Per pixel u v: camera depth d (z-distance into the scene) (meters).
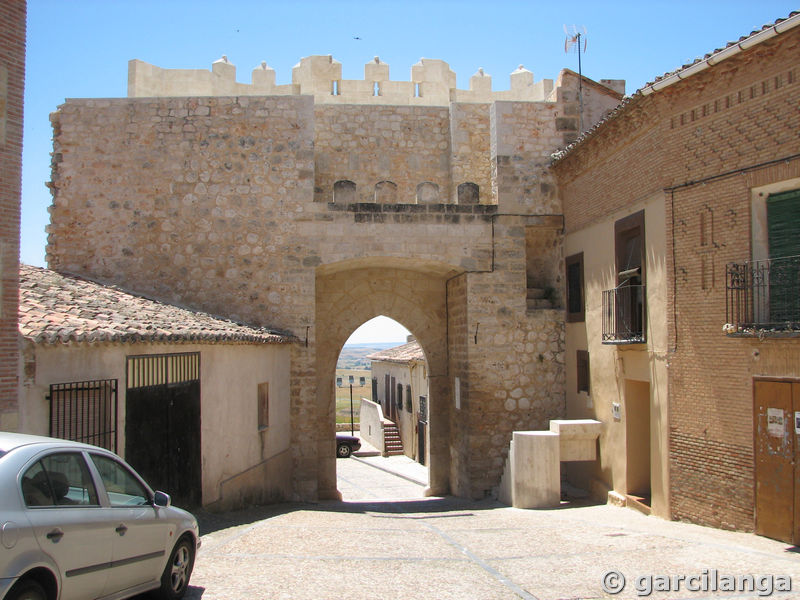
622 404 14.07
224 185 17.02
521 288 17.50
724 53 10.33
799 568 8.09
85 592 5.26
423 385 27.28
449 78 23.08
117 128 16.97
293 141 17.20
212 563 8.16
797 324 9.42
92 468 5.68
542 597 6.96
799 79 9.60
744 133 10.54
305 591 7.02
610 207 14.77
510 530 11.34
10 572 4.50
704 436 11.23
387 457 31.31
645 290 13.04
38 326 8.52
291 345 16.88
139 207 16.84
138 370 10.05
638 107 12.84
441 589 7.23
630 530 11.01
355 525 11.84
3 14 8.67
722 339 10.87
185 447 11.29
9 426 7.82
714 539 9.95
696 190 11.51
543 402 17.44
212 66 22.09
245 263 16.92
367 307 19.42
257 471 14.52
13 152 8.66
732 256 10.70
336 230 17.08
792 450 9.53
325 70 22.27
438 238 17.33
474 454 17.17
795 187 9.89
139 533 5.92
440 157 19.58
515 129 17.81
